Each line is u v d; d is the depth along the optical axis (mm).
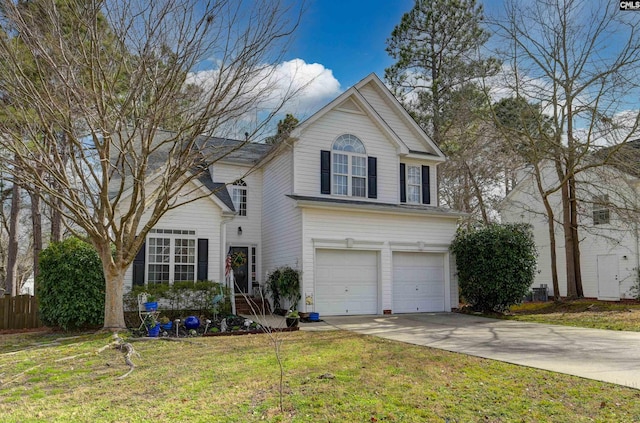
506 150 20812
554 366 7594
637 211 17359
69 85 10266
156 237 15320
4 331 13523
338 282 16047
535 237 26594
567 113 18125
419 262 17562
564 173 20172
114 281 11891
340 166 17312
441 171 26656
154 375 7047
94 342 10047
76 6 10406
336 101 17125
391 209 16594
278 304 16469
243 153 21047
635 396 5836
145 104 12258
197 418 5066
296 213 15961
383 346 9570
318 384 6352
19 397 5996
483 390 6145
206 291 14562
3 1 9867
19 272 32031
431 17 25750
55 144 10914
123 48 10992
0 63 10328
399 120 19719
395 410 5305
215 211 16344
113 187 15625
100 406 5535
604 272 22719
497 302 16250
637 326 12367
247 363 7789
